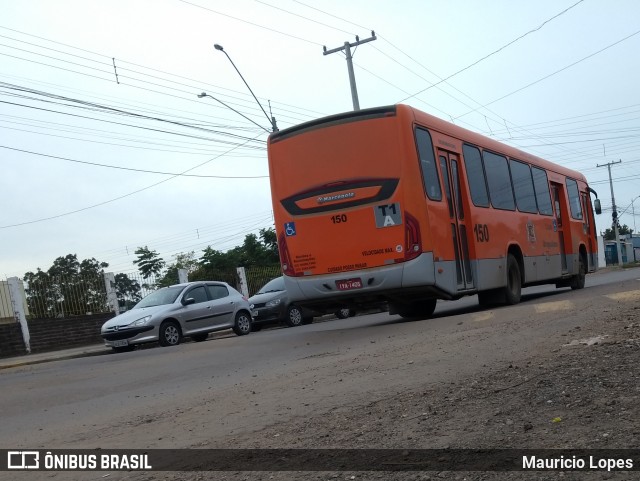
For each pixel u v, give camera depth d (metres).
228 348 13.17
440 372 7.36
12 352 22.30
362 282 12.41
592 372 6.15
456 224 13.47
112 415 7.59
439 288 12.38
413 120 12.54
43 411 8.52
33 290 24.23
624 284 18.72
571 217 20.56
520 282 16.08
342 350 10.52
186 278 27.64
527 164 17.72
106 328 17.64
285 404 6.80
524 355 7.63
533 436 4.64
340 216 12.59
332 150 12.71
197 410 7.14
